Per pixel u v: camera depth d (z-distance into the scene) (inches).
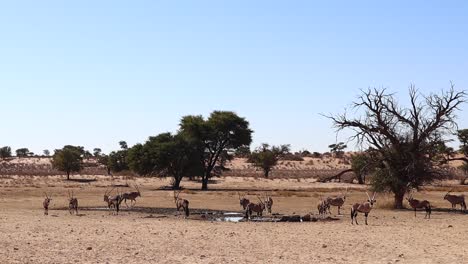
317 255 802.8
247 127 3518.7
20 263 710.5
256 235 1040.2
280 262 743.1
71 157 4146.2
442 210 1775.3
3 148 7760.8
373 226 1236.5
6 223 1187.9
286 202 2102.6
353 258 776.3
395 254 812.6
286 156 6820.9
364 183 3629.4
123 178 4360.2
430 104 1855.3
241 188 3282.5
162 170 3378.4
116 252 816.3
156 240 952.3
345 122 1894.7
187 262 740.7
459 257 781.3
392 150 1881.2
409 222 1349.7
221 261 749.9
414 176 1860.2
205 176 3602.4
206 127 3356.3
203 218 1473.9
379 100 1856.5
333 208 1830.7
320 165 6186.0
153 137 3459.6
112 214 1553.9
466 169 3900.1
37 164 6628.9
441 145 1918.1
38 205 1845.5
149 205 1935.3
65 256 772.0
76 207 1534.2
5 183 3412.9
